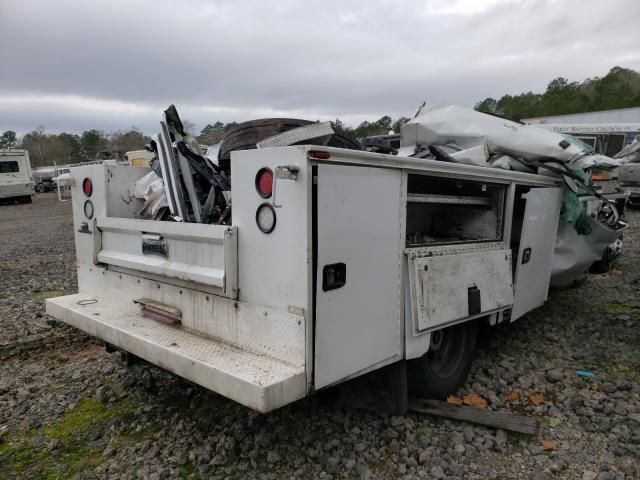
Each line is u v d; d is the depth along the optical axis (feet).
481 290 10.59
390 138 19.58
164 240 9.45
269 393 6.70
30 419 10.53
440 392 10.78
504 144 13.09
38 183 128.36
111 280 11.09
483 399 11.07
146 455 9.14
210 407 10.75
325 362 7.48
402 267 8.82
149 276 9.96
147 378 12.19
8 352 14.58
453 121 13.71
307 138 8.61
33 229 50.67
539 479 8.32
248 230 7.80
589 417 10.23
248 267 7.88
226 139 11.50
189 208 10.48
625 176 46.29
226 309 8.34
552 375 12.00
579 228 14.97
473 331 11.66
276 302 7.52
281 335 7.49
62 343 15.31
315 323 7.27
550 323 15.92
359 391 9.84
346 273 7.67
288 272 7.30
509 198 11.53
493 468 8.66
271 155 7.30
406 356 9.05
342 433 9.61
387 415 10.13
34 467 8.93
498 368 12.56
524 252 12.36
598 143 48.62
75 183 11.84
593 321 16.03
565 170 13.12
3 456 9.28
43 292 22.30
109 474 8.63
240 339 8.16
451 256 9.75
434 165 9.14
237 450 9.17
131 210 11.51
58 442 9.66
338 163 7.38
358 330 8.00
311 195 7.05
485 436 9.53
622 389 11.36
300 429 9.73
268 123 11.23
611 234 15.76
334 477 8.36
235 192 7.93
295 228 7.12
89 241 11.58
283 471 8.54
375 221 8.12
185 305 9.16
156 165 11.59
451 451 9.09
